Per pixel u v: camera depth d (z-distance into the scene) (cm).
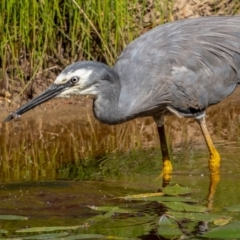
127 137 1430
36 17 1585
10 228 1001
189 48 1254
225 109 1568
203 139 1405
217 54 1270
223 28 1292
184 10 1758
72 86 1157
